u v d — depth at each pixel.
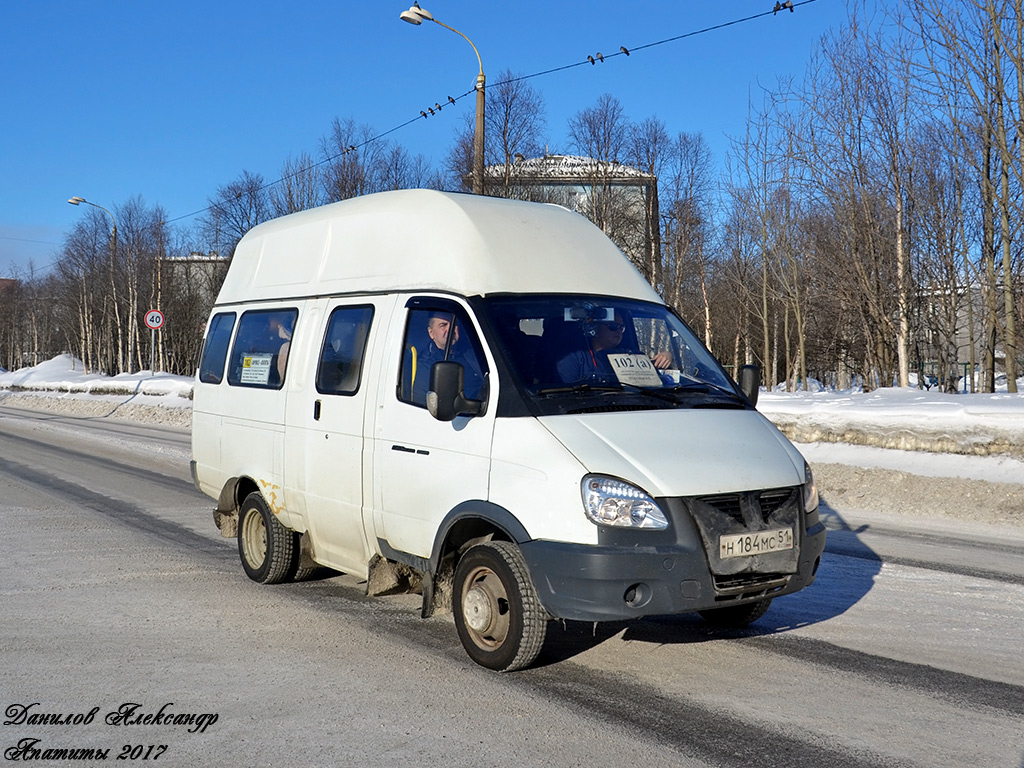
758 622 6.49
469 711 4.80
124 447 18.98
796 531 5.28
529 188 31.98
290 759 4.22
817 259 23.80
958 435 12.03
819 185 22.72
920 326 24.14
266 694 5.05
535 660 5.56
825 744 4.41
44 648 5.88
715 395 5.91
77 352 75.25
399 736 4.48
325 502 6.77
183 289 58.53
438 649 5.88
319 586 7.63
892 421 12.77
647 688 5.17
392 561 6.32
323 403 6.81
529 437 5.21
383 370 6.25
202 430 8.62
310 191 40.62
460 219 6.18
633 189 35.06
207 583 7.71
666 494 4.94
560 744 4.39
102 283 55.97
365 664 5.57
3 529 10.09
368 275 6.69
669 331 6.33
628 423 5.30
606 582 4.84
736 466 5.20
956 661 5.66
